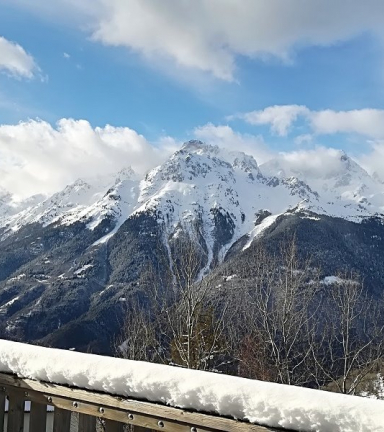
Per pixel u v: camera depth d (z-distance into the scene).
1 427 2.51
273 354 13.35
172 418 1.97
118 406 2.11
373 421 1.56
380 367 12.58
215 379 1.90
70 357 2.28
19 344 2.51
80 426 2.30
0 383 2.50
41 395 2.38
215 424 1.86
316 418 1.64
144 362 2.13
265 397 1.76
